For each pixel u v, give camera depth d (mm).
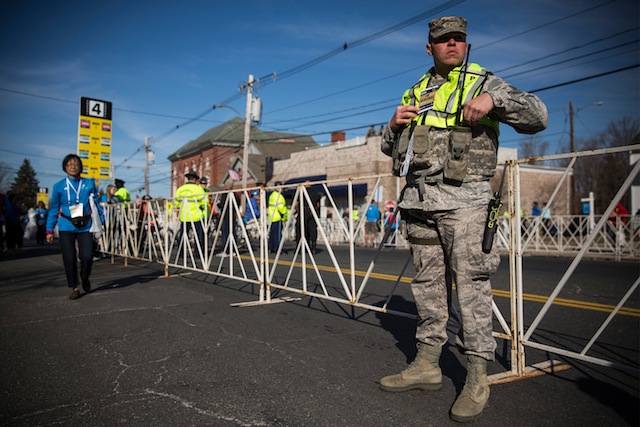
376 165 24906
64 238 5797
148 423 2436
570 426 2400
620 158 39156
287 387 2914
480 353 2533
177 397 2760
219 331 4234
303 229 5148
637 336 4203
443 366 3342
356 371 3213
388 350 3697
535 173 30234
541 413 2555
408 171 2723
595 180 41812
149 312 5027
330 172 27797
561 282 2881
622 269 9875
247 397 2758
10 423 2443
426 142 2576
